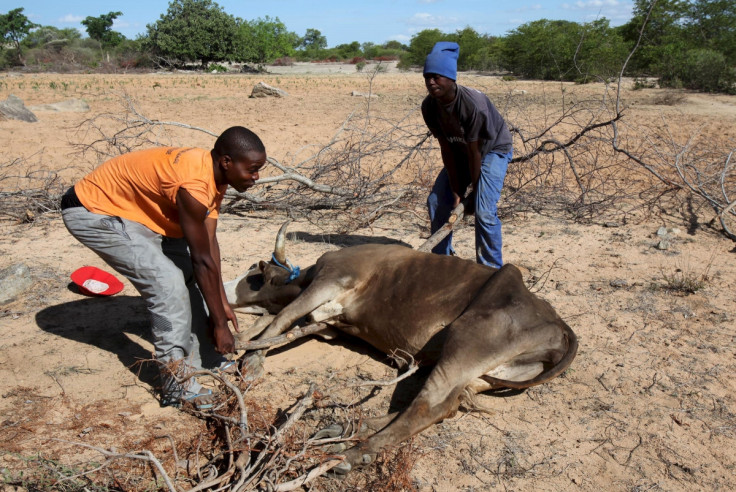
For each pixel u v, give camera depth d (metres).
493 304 3.84
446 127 5.32
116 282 5.73
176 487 3.15
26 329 4.91
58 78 33.44
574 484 3.33
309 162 10.96
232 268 6.13
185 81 30.61
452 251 6.21
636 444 3.62
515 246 6.84
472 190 5.63
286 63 54.75
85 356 4.52
